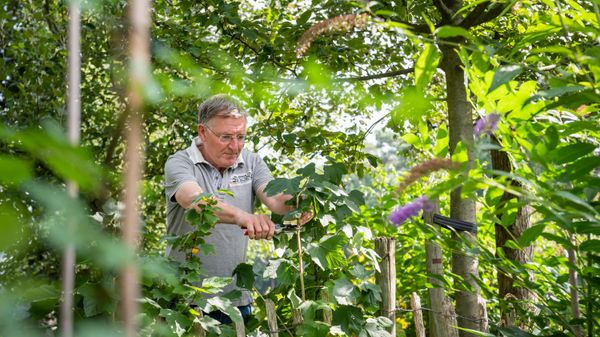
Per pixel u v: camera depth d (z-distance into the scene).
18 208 0.31
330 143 4.04
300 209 2.54
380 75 3.42
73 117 0.43
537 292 2.25
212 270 2.78
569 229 1.76
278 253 2.60
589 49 1.58
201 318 2.31
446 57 3.06
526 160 1.88
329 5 2.91
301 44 1.36
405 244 4.11
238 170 2.94
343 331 2.50
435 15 3.93
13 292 0.39
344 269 2.71
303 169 2.58
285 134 3.58
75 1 0.44
